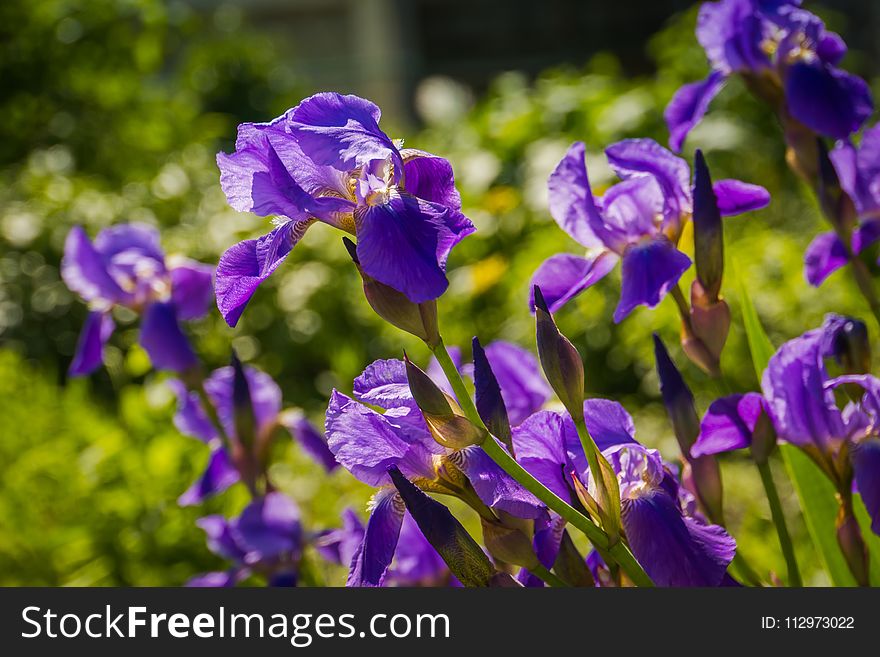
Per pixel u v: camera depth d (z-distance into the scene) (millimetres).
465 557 2055
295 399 8078
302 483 5328
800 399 2449
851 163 3184
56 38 13711
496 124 11828
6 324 9266
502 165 11234
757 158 10672
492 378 2086
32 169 11719
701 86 3428
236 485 4992
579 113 11492
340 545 3365
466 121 13266
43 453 5426
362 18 30891
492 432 2078
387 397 2162
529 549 2133
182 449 5355
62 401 6625
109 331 4254
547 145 10312
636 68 30641
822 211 3105
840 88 3158
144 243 4172
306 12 31266
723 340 2697
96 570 4863
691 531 2160
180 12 15891
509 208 9414
